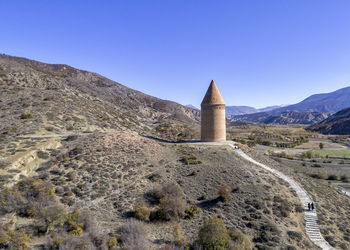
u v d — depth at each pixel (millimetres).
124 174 27875
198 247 15297
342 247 19562
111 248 15391
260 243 18391
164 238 17969
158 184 26953
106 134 38125
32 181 22234
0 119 36500
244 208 23188
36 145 28922
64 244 14453
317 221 22719
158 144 39906
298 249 18203
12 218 17500
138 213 20656
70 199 21844
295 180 31750
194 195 25359
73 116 45781
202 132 43844
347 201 30672
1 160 23672
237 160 34625
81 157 29016
